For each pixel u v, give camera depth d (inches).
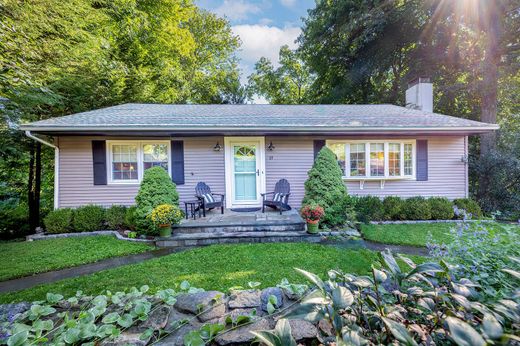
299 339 66.8
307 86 851.4
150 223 215.5
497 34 354.6
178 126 242.2
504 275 73.7
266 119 280.4
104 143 269.3
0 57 207.5
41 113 316.8
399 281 61.6
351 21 461.7
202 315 78.4
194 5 661.9
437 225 247.3
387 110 342.6
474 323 53.6
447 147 298.0
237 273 138.2
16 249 189.5
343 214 235.5
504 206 287.6
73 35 302.8
